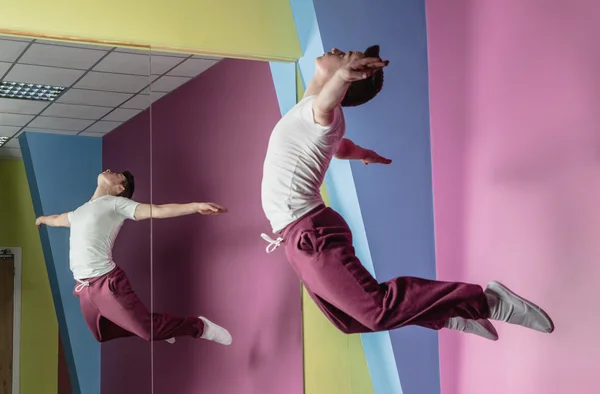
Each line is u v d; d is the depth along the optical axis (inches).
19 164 125.9
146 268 133.5
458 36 143.4
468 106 140.3
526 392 123.6
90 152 131.4
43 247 125.6
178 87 139.6
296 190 121.7
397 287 119.1
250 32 143.6
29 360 122.0
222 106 143.3
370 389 150.1
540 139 123.1
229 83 144.3
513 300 120.1
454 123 144.0
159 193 136.4
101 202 131.1
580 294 114.0
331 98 114.2
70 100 130.6
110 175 132.4
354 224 144.3
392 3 150.0
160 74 138.1
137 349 130.6
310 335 146.9
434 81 149.8
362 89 143.1
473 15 139.5
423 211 148.2
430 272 147.7
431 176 149.8
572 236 116.0
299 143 121.3
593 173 112.6
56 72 129.7
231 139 143.9
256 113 146.3
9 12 124.9
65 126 129.9
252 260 143.7
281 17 146.7
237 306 141.1
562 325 117.1
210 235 140.3
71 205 128.6
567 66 118.0
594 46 113.1
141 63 136.4
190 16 138.7
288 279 146.7
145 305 132.4
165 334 133.4
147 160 135.9
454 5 144.6
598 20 112.5
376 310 117.6
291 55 147.3
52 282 125.5
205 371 136.8
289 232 122.5
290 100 148.6
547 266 120.7
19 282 123.0
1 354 120.1
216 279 139.9
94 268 128.9
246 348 140.9
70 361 125.0
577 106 116.0
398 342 141.6
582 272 113.9
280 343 144.1
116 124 133.7
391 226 144.5
